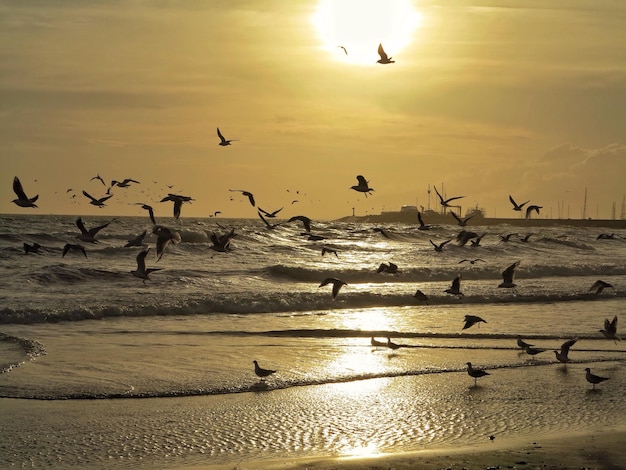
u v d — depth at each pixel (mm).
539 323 30594
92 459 14258
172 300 33594
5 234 60469
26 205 20391
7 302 32469
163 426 16297
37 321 29297
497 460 13789
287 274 46469
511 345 26250
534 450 14445
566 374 21922
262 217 22594
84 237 22562
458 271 49844
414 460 13828
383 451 14836
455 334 27906
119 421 16594
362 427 16422
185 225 106750
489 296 38031
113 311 31266
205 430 16062
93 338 25984
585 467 13391
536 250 74312
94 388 19109
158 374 20703
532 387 20250
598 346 26172
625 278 50250
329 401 18516
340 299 35938
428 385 20344
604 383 20844
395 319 31578
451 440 15523
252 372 21312
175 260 53906
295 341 26344
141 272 18609
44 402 17859
